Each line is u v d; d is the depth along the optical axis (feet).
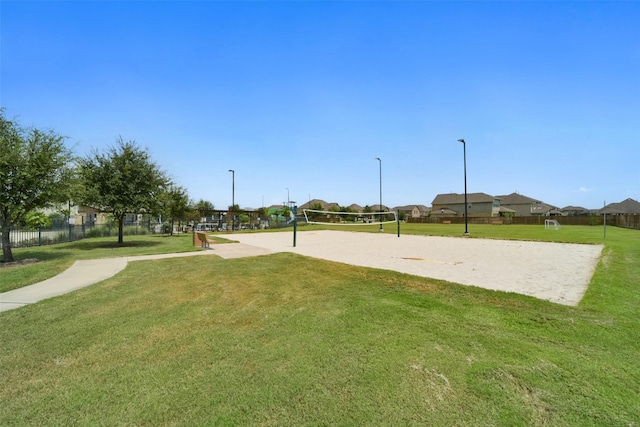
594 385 9.84
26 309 18.11
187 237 78.18
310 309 17.56
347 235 85.76
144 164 56.70
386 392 9.63
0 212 35.81
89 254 41.57
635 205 171.73
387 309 17.19
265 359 11.82
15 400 9.50
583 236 75.10
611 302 18.04
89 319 16.42
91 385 10.25
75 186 40.14
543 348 12.36
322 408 8.95
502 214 240.94
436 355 11.84
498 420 8.38
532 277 25.62
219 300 19.65
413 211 334.44
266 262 33.27
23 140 36.68
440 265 31.91
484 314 16.29
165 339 13.79
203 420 8.52
